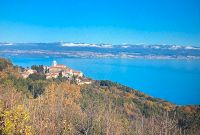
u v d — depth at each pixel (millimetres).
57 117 81938
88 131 85250
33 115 65375
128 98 164125
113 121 95375
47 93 123250
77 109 106125
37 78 161250
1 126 28672
